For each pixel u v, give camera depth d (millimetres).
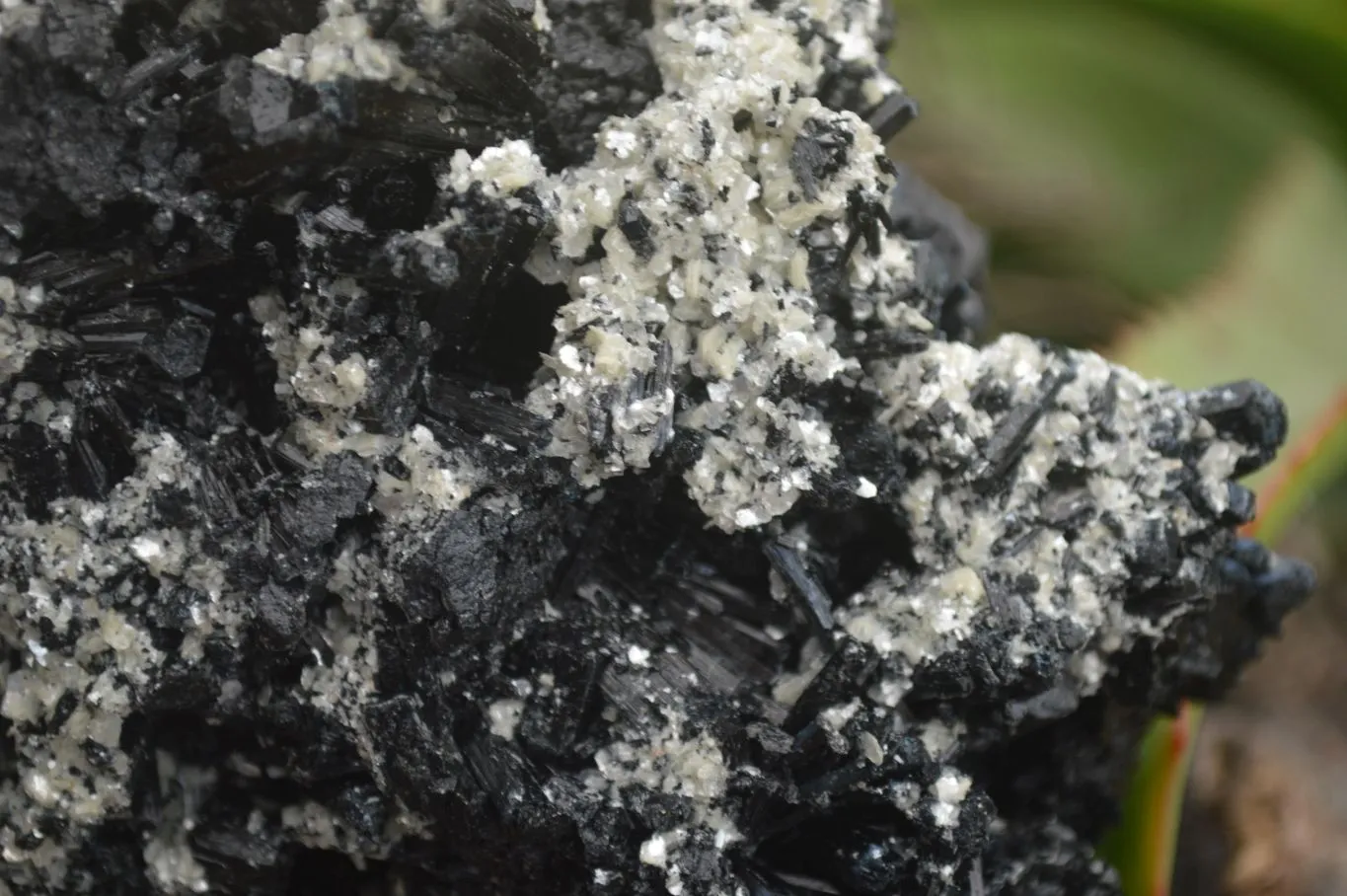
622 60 248
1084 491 252
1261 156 294
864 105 254
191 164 238
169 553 242
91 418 243
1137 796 277
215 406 246
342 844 244
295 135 234
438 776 237
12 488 243
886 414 249
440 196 239
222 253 240
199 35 241
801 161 245
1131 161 297
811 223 246
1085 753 261
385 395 240
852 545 252
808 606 246
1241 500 255
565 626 244
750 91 244
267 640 239
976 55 297
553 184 242
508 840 239
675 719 242
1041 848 259
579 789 240
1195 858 298
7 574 242
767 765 243
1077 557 250
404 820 241
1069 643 247
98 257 241
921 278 256
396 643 239
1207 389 259
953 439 248
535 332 246
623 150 243
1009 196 298
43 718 243
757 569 249
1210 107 293
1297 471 288
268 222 241
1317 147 293
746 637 248
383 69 236
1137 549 250
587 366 240
